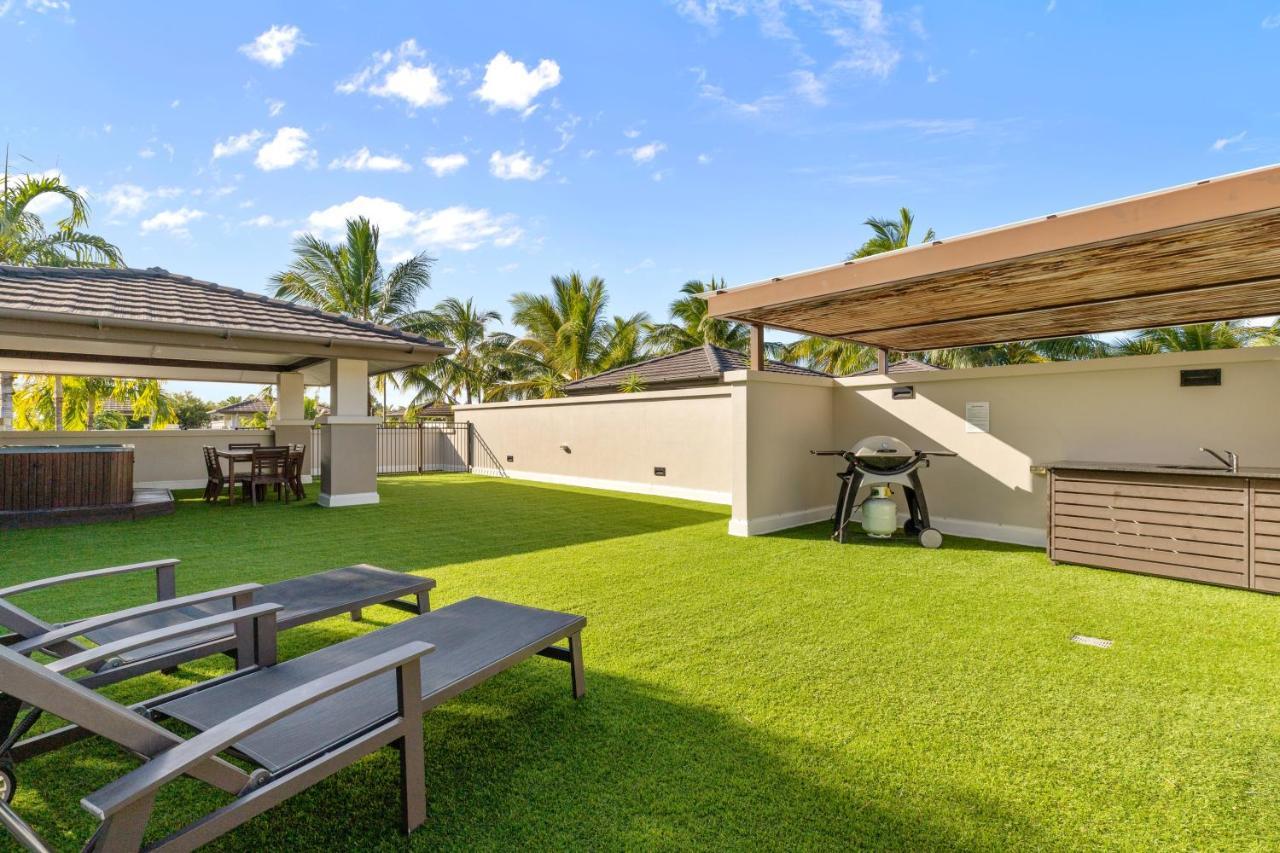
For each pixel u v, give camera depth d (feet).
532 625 9.31
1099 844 6.34
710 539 22.45
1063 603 14.51
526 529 24.61
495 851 6.20
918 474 23.98
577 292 89.51
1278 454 17.21
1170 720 8.92
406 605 13.08
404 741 6.44
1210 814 6.84
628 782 7.36
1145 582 16.42
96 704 4.70
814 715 9.04
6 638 8.02
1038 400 21.50
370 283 75.25
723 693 9.73
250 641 8.41
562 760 7.83
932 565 18.40
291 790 5.48
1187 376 18.62
